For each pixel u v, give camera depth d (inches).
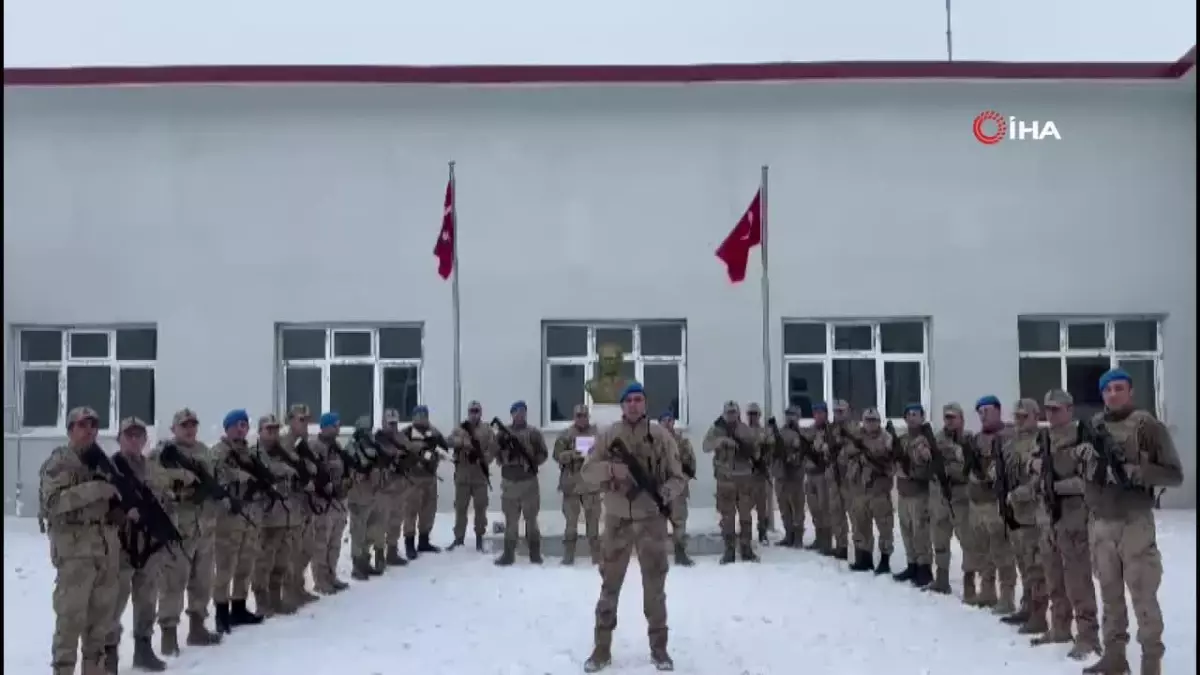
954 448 343.9
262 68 587.8
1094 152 607.8
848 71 594.2
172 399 594.9
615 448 258.1
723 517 438.9
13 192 600.1
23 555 456.1
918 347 609.6
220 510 303.4
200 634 288.4
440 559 446.6
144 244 599.8
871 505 402.0
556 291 601.6
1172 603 336.5
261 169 603.2
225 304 598.5
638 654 274.2
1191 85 597.0
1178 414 602.9
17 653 282.7
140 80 585.9
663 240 603.5
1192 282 605.6
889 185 604.4
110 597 235.3
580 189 605.6
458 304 594.2
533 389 597.6
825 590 368.8
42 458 600.7
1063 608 280.1
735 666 262.7
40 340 608.7
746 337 598.9
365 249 602.2
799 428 480.4
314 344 611.2
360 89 597.9
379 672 259.1
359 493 398.0
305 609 339.3
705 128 607.5
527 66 595.2
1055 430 267.4
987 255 602.5
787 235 602.2
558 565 431.8
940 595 357.4
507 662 267.6
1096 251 604.1
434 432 469.1
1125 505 231.0
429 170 606.2
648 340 610.5
